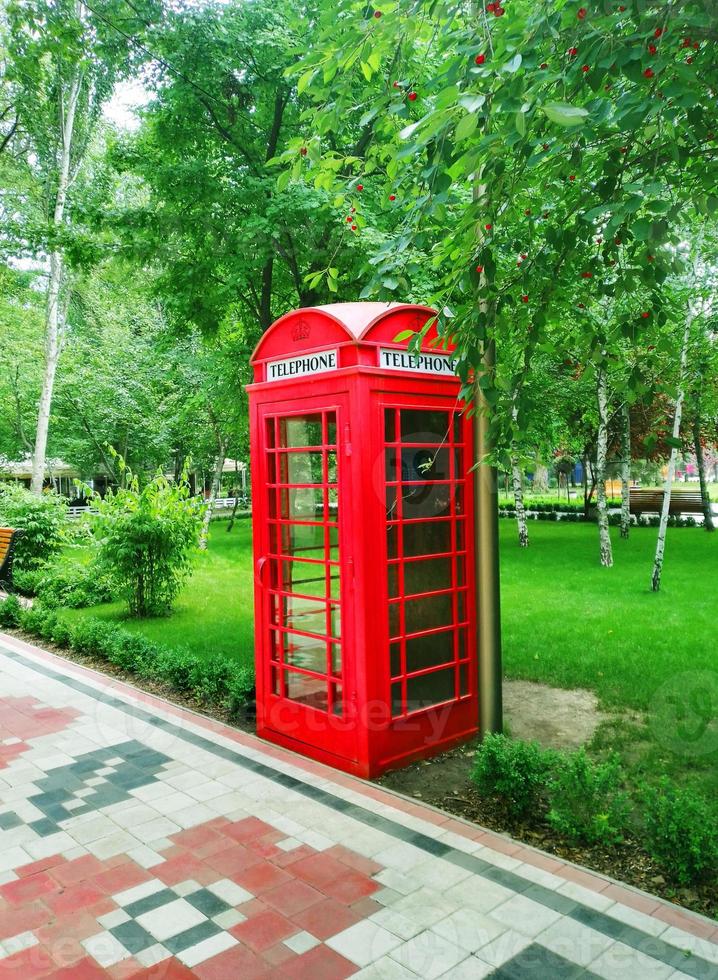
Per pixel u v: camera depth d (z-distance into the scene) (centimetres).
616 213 282
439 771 474
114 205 834
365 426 449
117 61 777
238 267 750
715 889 325
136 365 2320
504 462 381
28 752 510
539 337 388
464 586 525
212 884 334
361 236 659
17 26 680
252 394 532
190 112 805
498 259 499
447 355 499
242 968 273
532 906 311
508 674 692
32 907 318
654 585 1093
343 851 362
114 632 782
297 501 503
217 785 448
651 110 274
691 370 1028
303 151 376
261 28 741
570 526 2369
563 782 381
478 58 271
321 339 471
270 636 530
